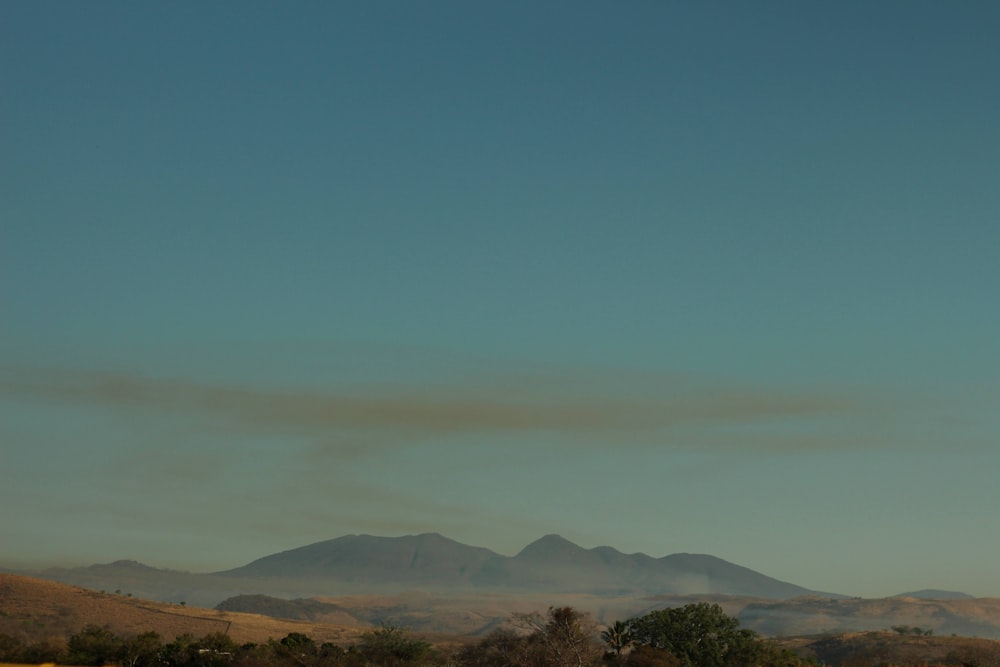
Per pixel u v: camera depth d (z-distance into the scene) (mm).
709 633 119938
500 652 102875
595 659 102438
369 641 115812
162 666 101688
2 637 110125
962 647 191000
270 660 102312
